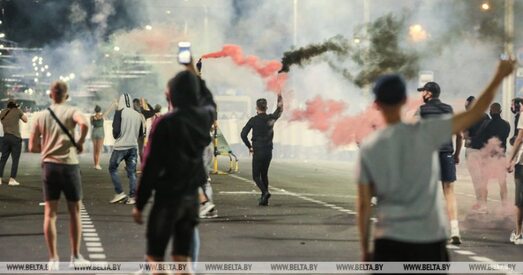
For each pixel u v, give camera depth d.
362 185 17.03
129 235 38.91
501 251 35.12
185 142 22.33
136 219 22.56
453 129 17.00
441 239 17.05
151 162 22.11
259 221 44.47
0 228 41.09
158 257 22.45
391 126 17.09
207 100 26.66
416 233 16.78
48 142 29.67
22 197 57.25
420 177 16.86
